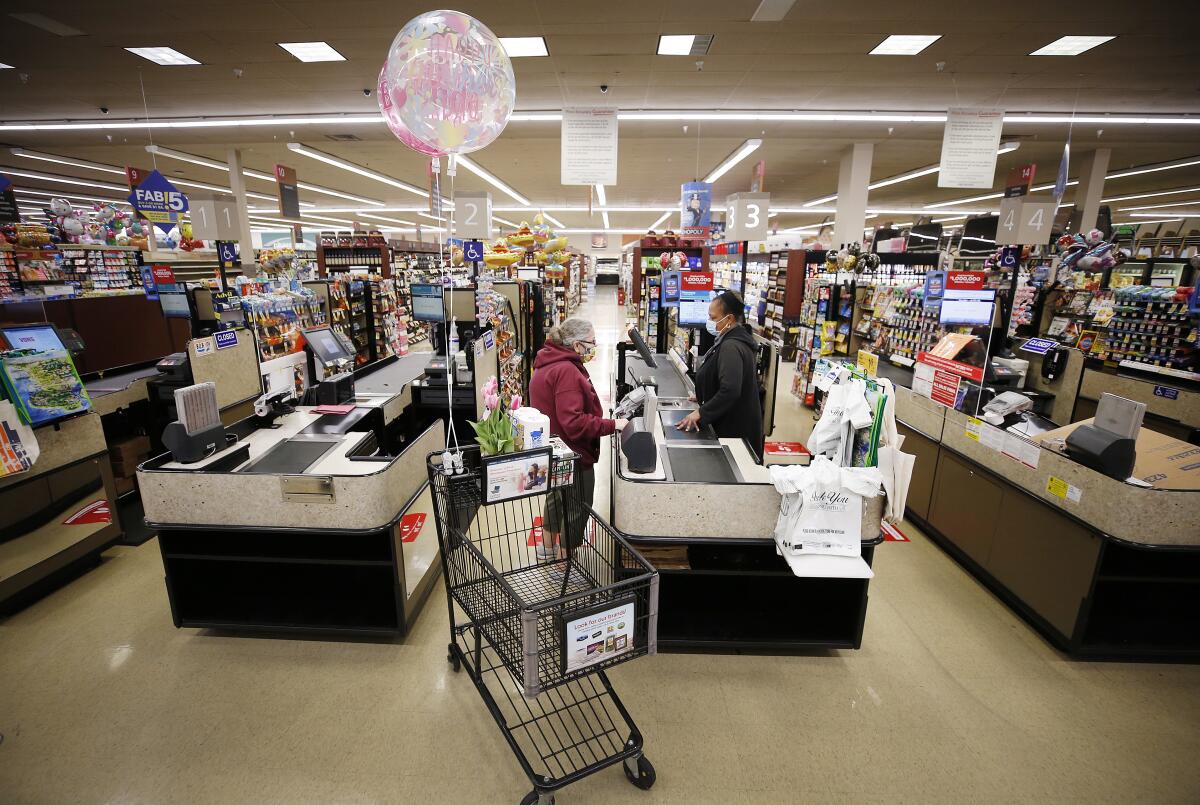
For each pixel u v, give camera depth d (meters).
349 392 3.70
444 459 2.07
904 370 5.03
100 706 2.26
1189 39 5.99
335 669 2.48
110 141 10.69
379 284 7.38
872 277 6.74
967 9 5.33
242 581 2.92
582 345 2.88
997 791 1.92
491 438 2.04
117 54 6.53
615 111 6.05
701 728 2.17
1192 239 8.73
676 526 2.33
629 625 1.75
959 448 3.40
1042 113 8.88
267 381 3.14
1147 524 2.28
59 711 2.23
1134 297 5.39
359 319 6.74
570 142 6.11
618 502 2.39
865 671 2.50
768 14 5.45
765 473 2.42
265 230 30.78
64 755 2.03
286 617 2.65
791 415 6.62
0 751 2.04
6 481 2.87
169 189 6.72
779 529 2.21
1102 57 6.53
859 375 2.22
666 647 2.63
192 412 2.48
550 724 2.17
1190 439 4.15
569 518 2.54
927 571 3.36
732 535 2.33
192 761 2.01
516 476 1.96
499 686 2.36
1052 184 15.41
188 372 3.98
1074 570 2.54
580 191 18.48
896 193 17.53
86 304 5.28
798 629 2.61
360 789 1.91
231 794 1.88
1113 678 2.47
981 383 3.20
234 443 2.71
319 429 3.06
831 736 2.15
